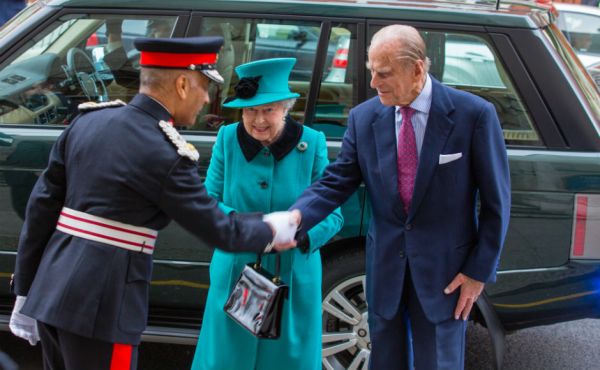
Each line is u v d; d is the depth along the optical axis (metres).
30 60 3.46
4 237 3.40
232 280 2.88
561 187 3.14
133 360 2.38
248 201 2.83
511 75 3.25
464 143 2.55
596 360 3.97
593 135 3.17
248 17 3.39
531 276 3.19
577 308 3.22
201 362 2.93
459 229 2.63
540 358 3.99
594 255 3.17
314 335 2.93
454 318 2.69
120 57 3.49
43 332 2.42
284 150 2.82
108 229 2.28
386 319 2.75
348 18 3.35
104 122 2.31
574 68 3.37
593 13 9.45
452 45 3.32
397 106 2.59
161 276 3.36
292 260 2.87
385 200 2.69
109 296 2.28
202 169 3.32
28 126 3.41
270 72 2.65
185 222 2.29
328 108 3.37
